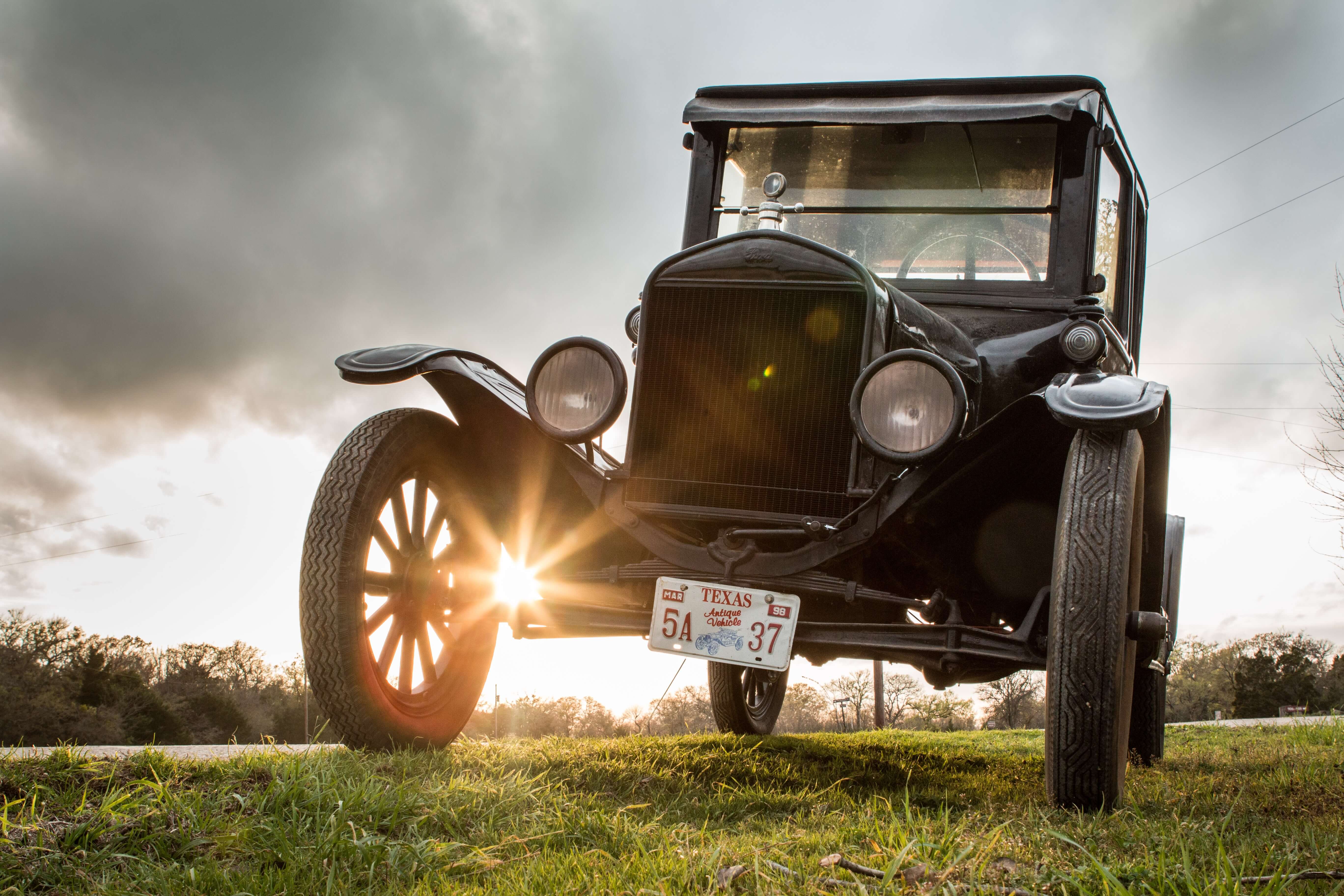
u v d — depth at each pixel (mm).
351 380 3053
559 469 3104
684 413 2932
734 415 2893
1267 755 4312
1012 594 3215
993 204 3771
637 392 2973
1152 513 3154
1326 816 2377
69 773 2074
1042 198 3721
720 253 2945
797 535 2814
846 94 3990
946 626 2754
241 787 2133
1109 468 2484
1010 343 3527
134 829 1779
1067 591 2395
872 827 1959
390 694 3059
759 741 4758
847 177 3947
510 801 2180
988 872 1610
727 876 1595
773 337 2863
